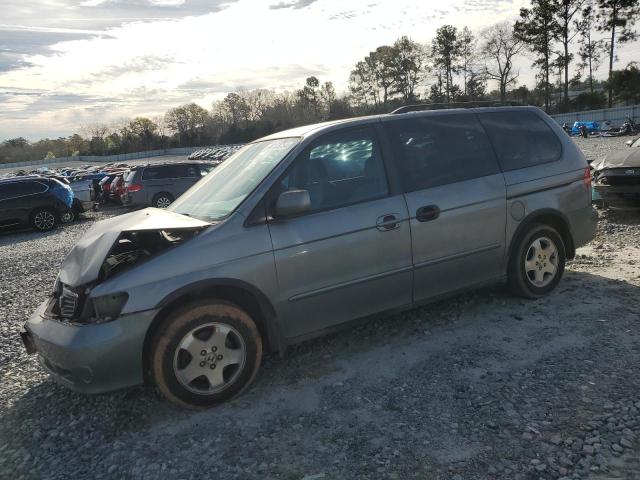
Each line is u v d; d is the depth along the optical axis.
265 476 2.69
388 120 4.21
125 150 108.19
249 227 3.51
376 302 3.96
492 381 3.42
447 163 4.32
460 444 2.80
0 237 15.72
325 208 3.77
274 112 105.50
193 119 114.06
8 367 4.50
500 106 4.84
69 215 17.56
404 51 87.38
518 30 63.03
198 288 3.30
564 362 3.57
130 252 3.82
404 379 3.56
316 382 3.65
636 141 8.94
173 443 3.06
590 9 59.34
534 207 4.63
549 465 2.57
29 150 125.25
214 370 3.38
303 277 3.63
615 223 7.82
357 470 2.67
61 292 3.63
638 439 2.69
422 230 4.06
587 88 76.31
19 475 2.90
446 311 4.72
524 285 4.70
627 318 4.21
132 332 3.16
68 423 3.43
